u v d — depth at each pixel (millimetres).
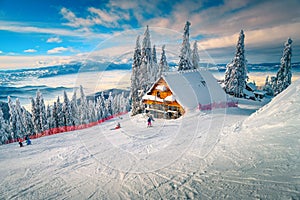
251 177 4719
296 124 7047
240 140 7914
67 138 17234
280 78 36344
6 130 32438
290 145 5820
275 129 7539
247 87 40250
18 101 39031
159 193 4996
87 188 5938
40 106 35156
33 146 15125
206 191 4602
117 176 6621
